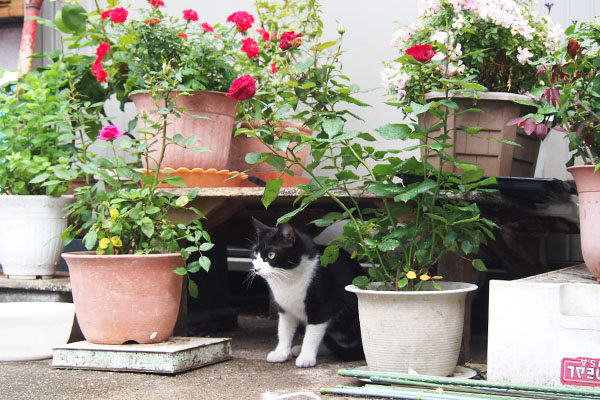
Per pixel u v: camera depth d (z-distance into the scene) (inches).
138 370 90.9
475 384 76.1
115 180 100.6
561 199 107.0
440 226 85.7
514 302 78.3
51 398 78.3
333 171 141.3
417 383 78.3
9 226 118.1
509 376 78.0
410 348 82.4
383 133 80.5
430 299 81.9
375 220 89.4
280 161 87.5
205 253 125.7
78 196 107.4
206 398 77.7
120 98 131.3
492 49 107.7
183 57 115.4
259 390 81.7
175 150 111.6
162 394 79.4
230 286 162.1
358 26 141.6
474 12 105.1
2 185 118.8
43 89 123.8
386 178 88.0
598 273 81.7
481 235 87.4
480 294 130.6
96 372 91.8
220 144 114.6
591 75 89.3
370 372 81.2
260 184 119.3
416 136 82.4
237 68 126.3
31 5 154.6
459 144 105.0
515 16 104.9
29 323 100.7
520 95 104.1
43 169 117.2
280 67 111.9
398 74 101.3
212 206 104.4
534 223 114.6
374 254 91.4
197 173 110.7
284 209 127.8
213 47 119.4
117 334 94.1
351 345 102.2
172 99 107.1
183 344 95.4
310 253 99.1
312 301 98.3
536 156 112.4
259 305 161.6
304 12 144.7
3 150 121.3
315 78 104.0
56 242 119.6
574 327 75.4
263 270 98.0
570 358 75.5
